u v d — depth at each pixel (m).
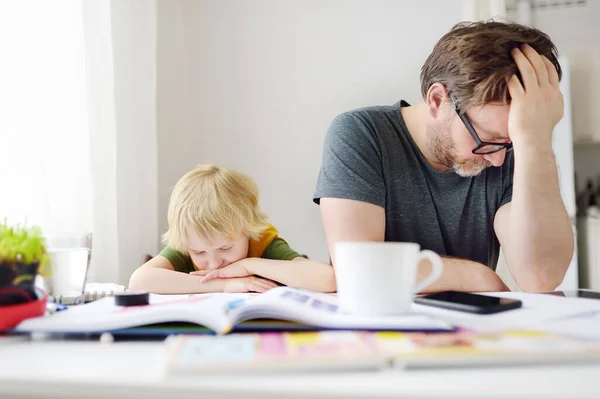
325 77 2.73
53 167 1.78
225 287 1.06
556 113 1.01
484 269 1.00
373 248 0.56
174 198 1.27
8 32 1.67
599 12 3.45
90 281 1.88
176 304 0.55
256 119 2.74
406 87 2.70
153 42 2.24
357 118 1.19
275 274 1.06
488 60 0.97
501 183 1.20
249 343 0.43
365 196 1.08
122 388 0.35
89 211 1.91
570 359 0.40
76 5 1.89
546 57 1.03
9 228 0.61
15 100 1.67
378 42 2.71
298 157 2.72
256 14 2.76
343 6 2.73
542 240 0.99
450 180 1.18
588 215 3.24
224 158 2.74
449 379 0.36
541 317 0.57
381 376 0.37
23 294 0.52
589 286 3.14
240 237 1.24
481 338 0.45
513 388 0.34
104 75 1.97
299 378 0.36
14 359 0.43
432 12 2.69
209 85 2.75
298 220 2.71
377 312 0.56
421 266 1.00
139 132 2.17
